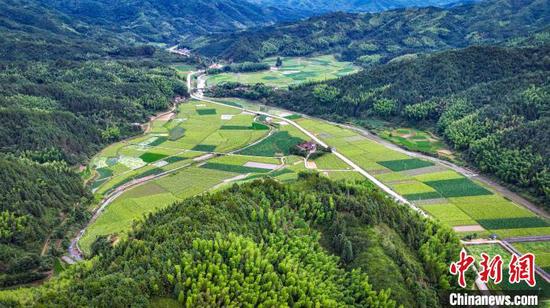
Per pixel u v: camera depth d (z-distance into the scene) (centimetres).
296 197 14500
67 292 10025
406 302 11344
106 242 15200
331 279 11600
